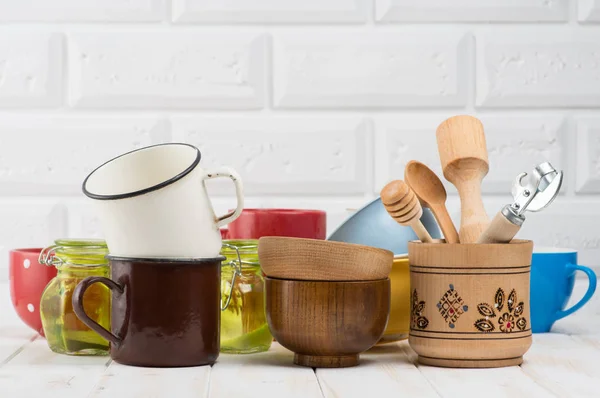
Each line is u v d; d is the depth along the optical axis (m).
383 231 1.18
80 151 1.65
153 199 1.02
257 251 1.12
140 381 0.97
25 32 1.65
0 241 1.64
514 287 1.05
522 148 1.66
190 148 1.09
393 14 1.66
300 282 1.03
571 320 1.53
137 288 1.04
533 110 1.67
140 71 1.65
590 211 1.67
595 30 1.67
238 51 1.65
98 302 1.14
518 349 1.05
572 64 1.67
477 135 1.12
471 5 1.66
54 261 1.17
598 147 1.67
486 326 1.04
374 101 1.66
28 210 1.65
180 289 1.04
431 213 1.20
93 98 1.65
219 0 1.65
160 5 1.65
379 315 1.05
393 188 1.04
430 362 1.07
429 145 1.65
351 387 0.94
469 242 1.09
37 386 0.95
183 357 1.05
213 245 1.07
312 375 1.01
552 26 1.67
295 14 1.65
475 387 0.94
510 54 1.67
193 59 1.65
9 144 1.65
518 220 1.03
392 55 1.66
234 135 1.65
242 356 1.15
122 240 1.05
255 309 1.16
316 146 1.65
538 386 0.95
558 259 1.33
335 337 1.03
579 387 0.94
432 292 1.05
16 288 1.30
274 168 1.65
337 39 1.65
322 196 1.66
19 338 1.32
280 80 1.65
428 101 1.66
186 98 1.65
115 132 1.65
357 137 1.65
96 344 1.14
